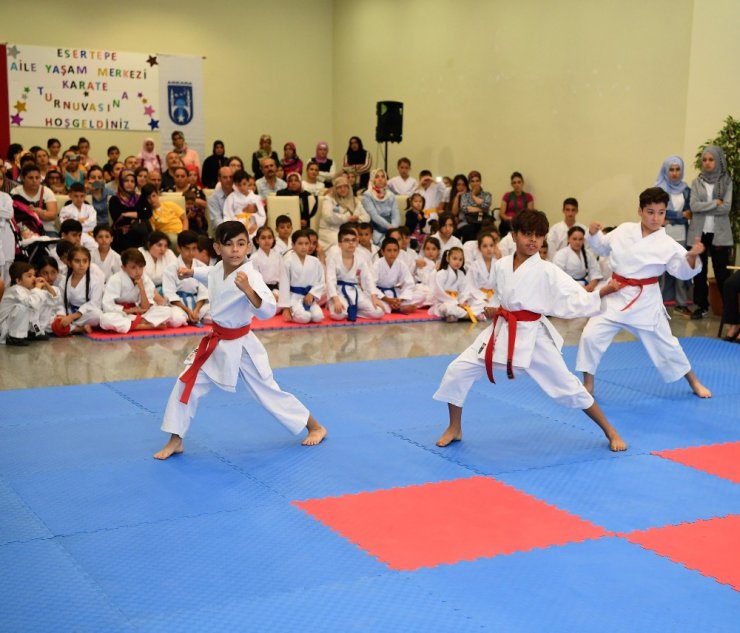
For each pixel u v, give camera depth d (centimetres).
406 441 497
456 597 311
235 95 1579
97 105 1473
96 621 292
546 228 458
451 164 1377
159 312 841
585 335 588
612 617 297
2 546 352
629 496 415
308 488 421
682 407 576
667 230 968
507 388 619
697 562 342
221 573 329
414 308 984
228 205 1086
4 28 1412
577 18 1130
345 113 1623
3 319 780
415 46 1430
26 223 902
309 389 613
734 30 954
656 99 1040
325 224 1141
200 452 475
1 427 516
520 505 401
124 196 1044
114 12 1475
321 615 297
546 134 1191
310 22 1623
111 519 381
